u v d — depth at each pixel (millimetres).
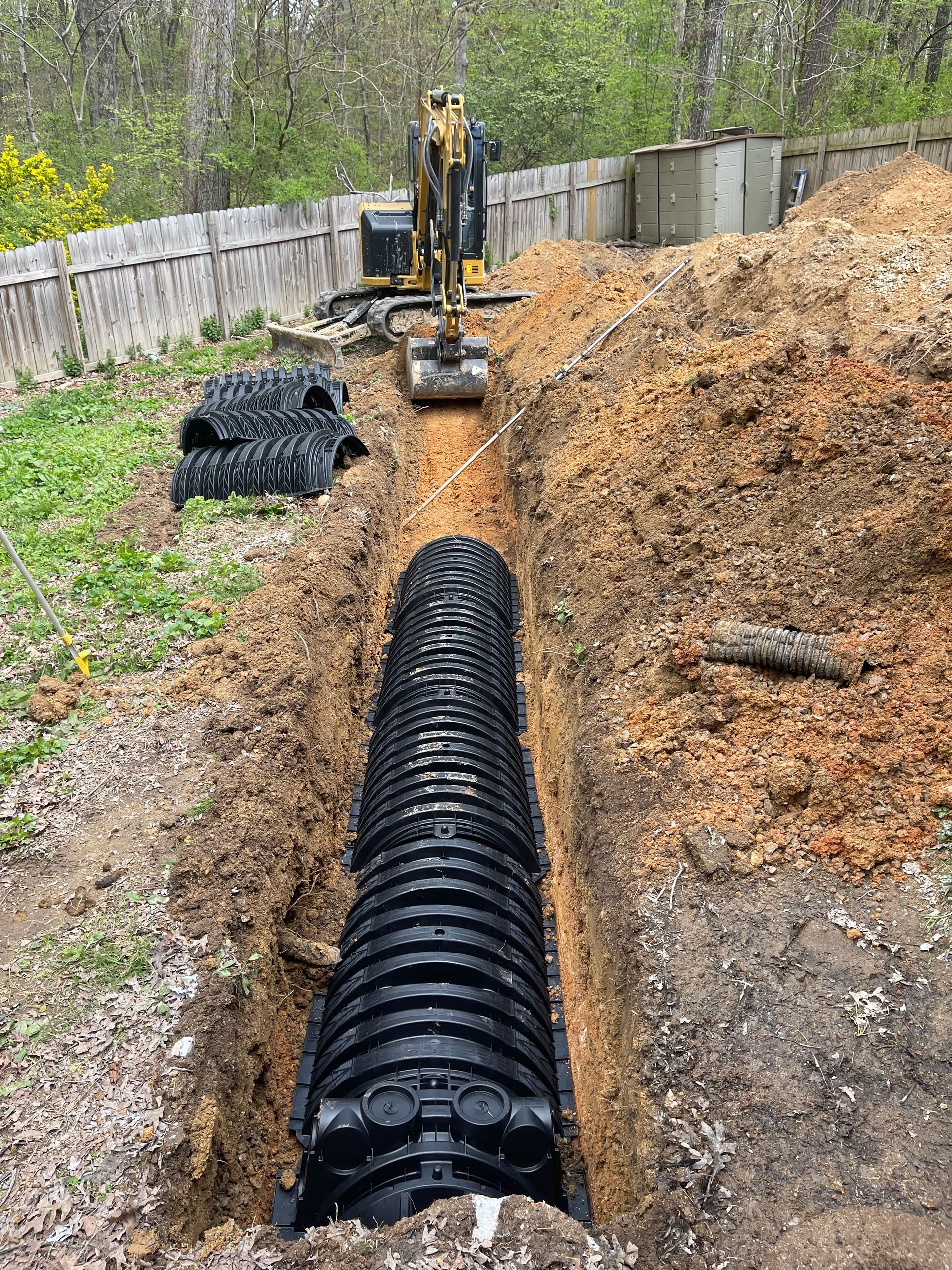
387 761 6895
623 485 8133
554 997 5598
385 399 14055
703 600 6227
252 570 8383
